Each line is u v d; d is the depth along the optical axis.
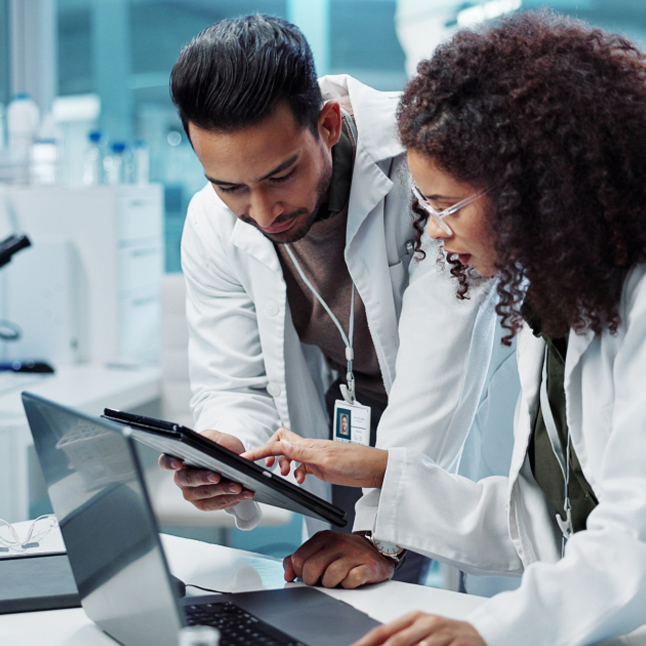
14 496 2.04
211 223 1.48
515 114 0.85
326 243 1.39
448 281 1.23
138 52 3.23
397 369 1.28
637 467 0.82
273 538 3.06
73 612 0.98
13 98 3.40
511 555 1.09
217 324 1.52
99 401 2.30
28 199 2.79
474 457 1.60
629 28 2.93
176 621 0.72
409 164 0.93
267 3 3.12
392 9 3.06
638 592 0.77
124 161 3.04
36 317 2.78
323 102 1.19
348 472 1.10
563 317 0.93
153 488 2.41
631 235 0.86
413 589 1.04
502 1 2.90
